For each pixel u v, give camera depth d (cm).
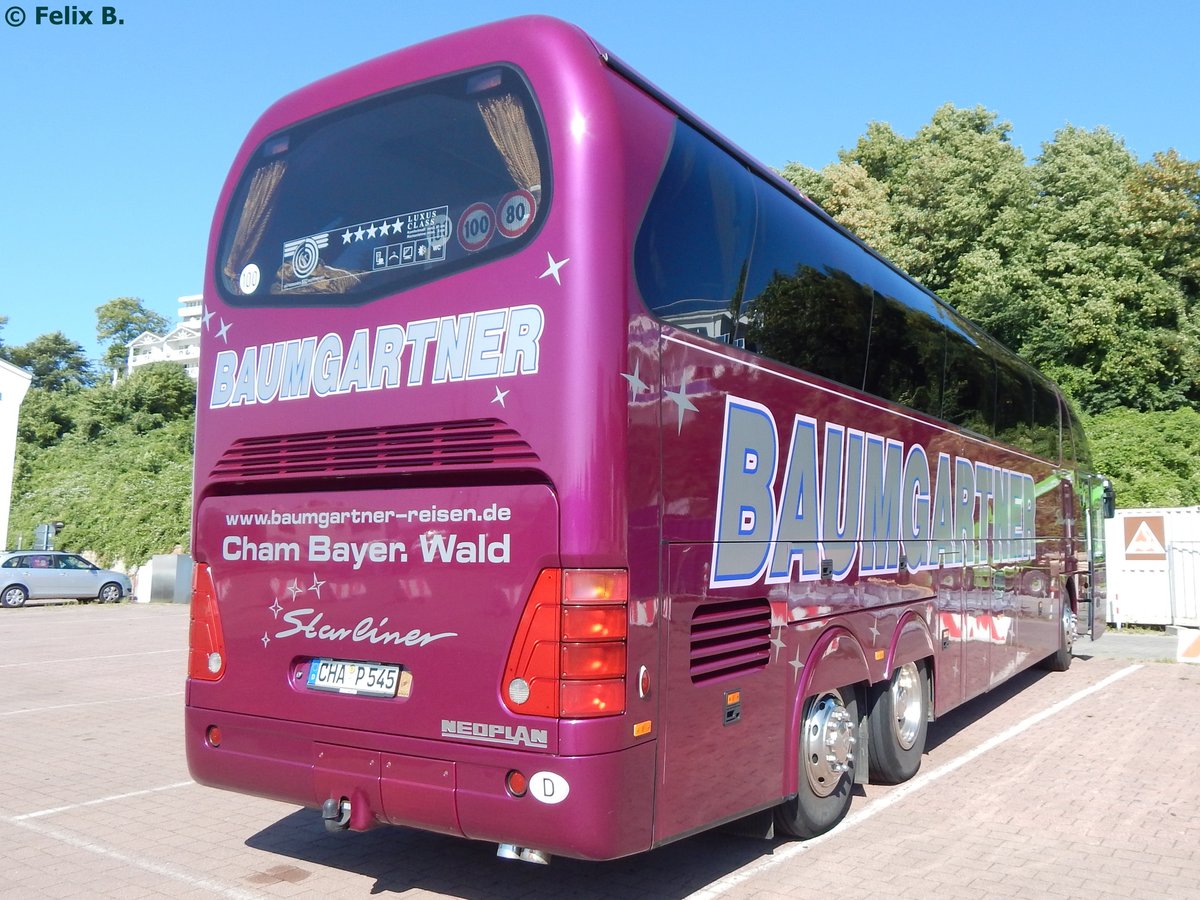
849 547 598
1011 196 3706
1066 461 1290
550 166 411
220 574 497
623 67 440
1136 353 3222
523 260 411
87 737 901
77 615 2433
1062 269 3456
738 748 470
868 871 521
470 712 403
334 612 451
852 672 595
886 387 670
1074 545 1312
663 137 448
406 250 449
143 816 636
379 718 429
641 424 408
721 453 464
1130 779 723
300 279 486
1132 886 500
